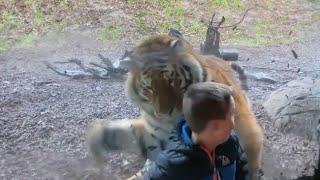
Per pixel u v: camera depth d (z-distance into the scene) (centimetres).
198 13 683
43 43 516
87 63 428
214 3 720
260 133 186
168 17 655
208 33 371
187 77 179
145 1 685
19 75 371
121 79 350
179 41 183
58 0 641
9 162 221
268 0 766
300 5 766
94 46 514
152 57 182
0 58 441
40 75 372
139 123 202
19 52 472
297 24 691
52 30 567
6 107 289
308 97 271
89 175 210
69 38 538
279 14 724
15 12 604
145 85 185
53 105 293
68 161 222
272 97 286
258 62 461
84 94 318
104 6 653
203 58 191
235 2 738
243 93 201
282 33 646
